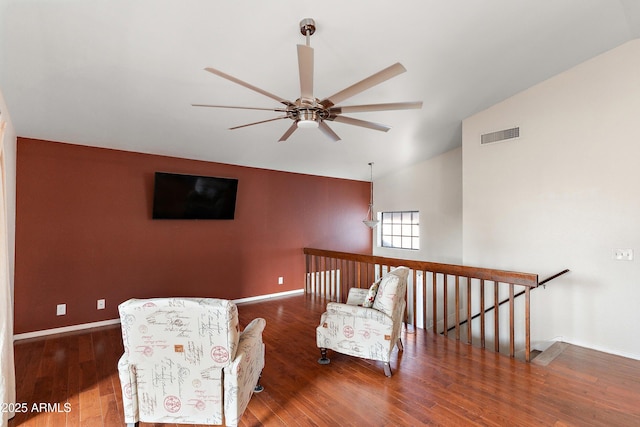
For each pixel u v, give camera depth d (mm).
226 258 5215
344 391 2598
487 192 4336
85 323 4012
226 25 2320
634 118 3229
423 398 2496
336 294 5543
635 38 3195
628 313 3273
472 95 3920
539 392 2582
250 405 2402
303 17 2316
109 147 4176
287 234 5996
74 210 3951
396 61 2990
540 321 3877
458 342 3658
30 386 2656
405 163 6469
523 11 2576
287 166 5703
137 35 2322
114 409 2342
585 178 3531
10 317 2219
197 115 3570
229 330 1849
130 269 4332
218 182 4988
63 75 2666
